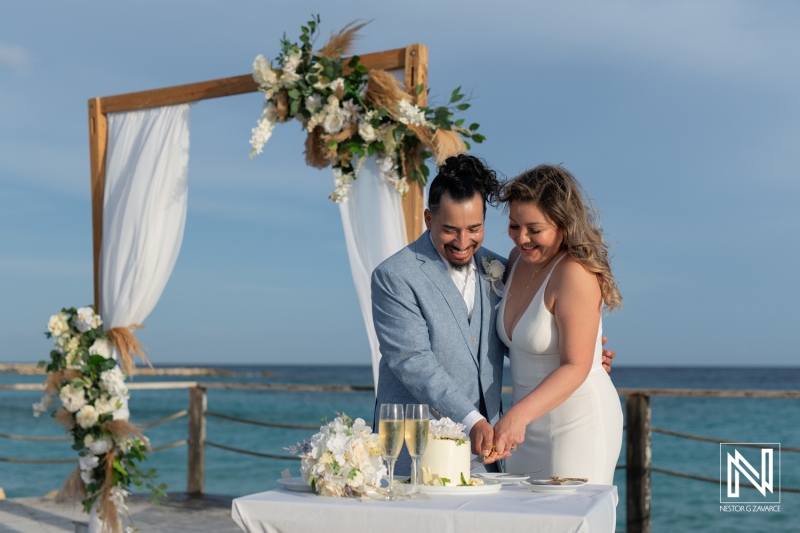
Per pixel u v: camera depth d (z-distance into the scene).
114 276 4.71
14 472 11.62
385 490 2.02
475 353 2.77
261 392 37.50
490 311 2.81
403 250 2.85
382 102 4.01
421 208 4.11
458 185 2.63
